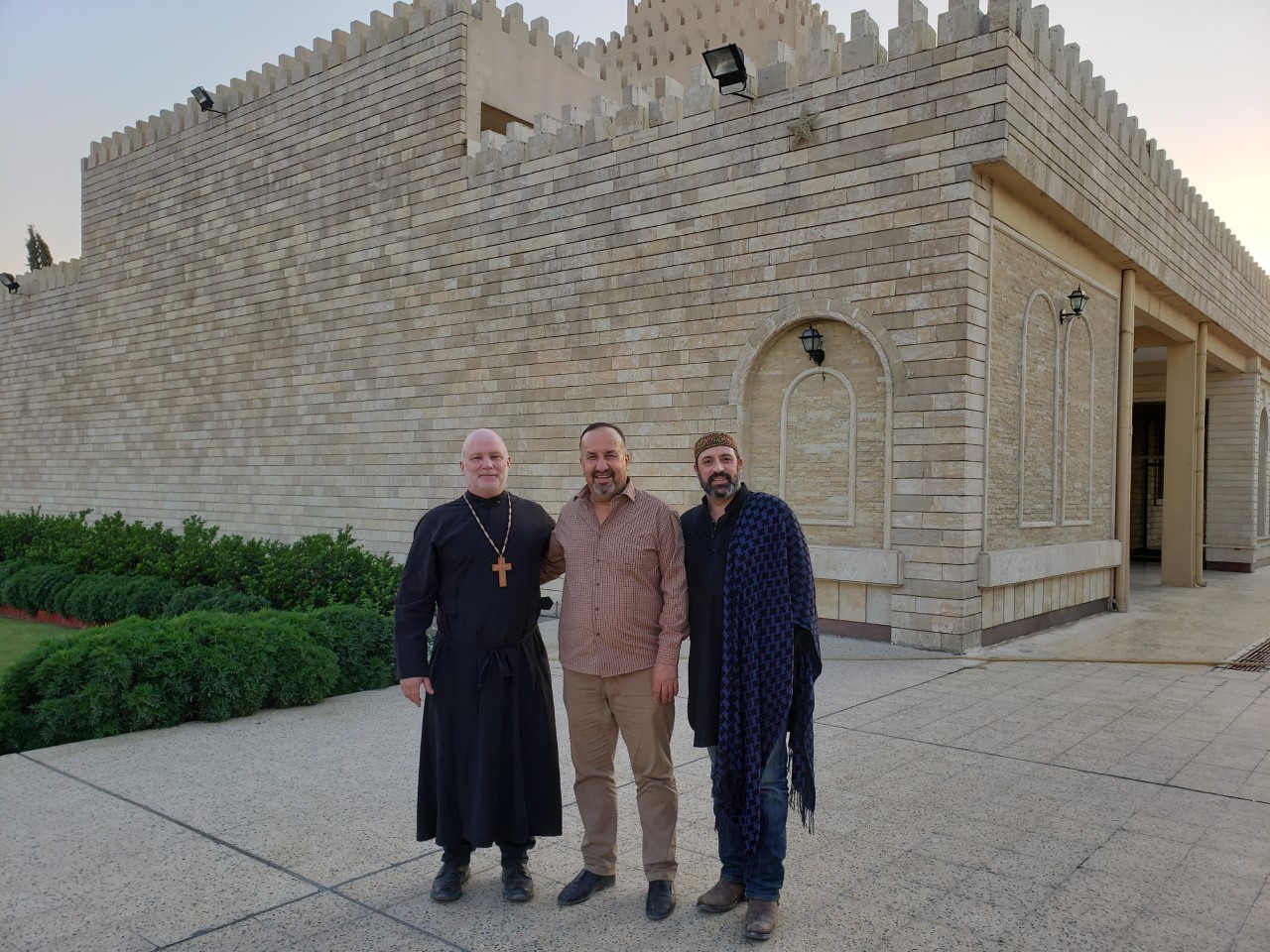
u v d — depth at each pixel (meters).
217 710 6.56
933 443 9.82
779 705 3.59
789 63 10.89
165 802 4.87
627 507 3.84
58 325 21.16
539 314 13.13
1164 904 3.79
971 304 9.71
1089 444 13.09
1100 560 13.12
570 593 3.84
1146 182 13.87
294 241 16.33
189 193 18.17
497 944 3.39
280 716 6.78
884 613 10.20
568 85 16.20
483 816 3.63
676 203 11.78
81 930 3.46
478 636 3.76
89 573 12.34
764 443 11.19
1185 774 5.62
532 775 3.80
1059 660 9.48
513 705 3.77
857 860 4.24
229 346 17.39
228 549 11.14
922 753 6.07
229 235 17.41
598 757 3.85
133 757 5.69
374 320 15.13
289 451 16.31
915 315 9.93
